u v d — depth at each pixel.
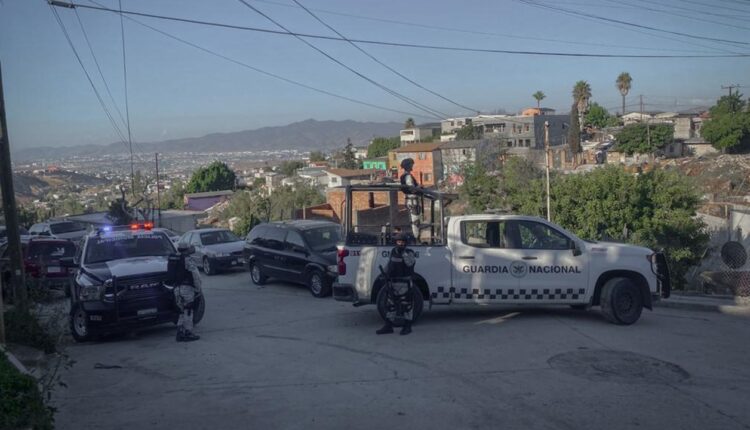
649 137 76.38
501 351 9.33
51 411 6.17
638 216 21.50
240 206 47.56
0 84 12.11
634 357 8.91
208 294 17.14
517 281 11.24
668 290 11.52
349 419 6.69
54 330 10.90
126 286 11.53
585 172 23.88
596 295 11.29
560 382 7.79
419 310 11.00
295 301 15.30
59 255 19.41
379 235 11.63
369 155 125.81
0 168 11.98
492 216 11.52
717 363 8.61
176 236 28.95
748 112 68.12
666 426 6.35
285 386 7.95
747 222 21.34
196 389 7.99
